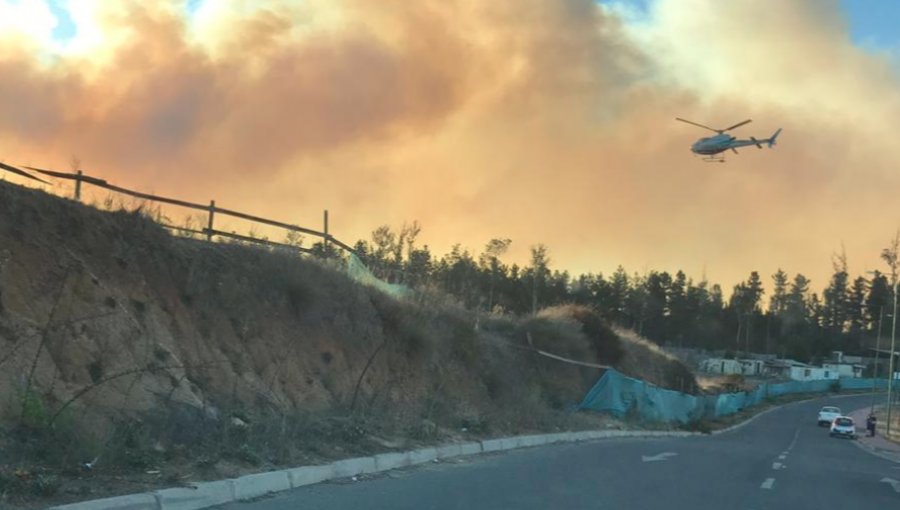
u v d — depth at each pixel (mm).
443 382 21578
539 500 11227
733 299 155250
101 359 11219
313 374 16688
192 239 16172
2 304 10508
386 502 10289
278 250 18125
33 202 12570
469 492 11562
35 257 11680
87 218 13469
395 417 17141
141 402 11078
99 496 8016
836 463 25094
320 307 18172
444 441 16750
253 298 16188
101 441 9305
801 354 149500
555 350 34781
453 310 26266
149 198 15609
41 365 10266
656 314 132000
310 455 12336
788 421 74688
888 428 62031
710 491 13961
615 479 14391
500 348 29109
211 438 11188
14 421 8992
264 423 12695
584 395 34656
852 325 161000
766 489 15062
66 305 11484
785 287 173750
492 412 22391
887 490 17031
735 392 78250
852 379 129000
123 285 13148
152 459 9586
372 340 19797
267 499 9852
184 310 14156
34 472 8078
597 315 45062
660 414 41406
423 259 41344
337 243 21922
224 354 14383
